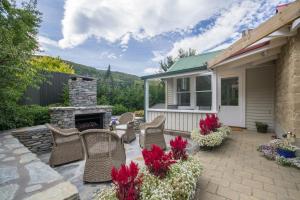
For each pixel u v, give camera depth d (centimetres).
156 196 167
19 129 453
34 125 516
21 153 284
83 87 656
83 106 619
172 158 238
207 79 736
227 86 699
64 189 178
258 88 630
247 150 402
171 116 624
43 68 617
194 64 893
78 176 302
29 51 476
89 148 283
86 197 236
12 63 409
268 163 326
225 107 703
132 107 1062
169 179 200
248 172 290
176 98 842
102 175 275
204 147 409
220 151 396
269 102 609
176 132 602
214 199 217
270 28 281
